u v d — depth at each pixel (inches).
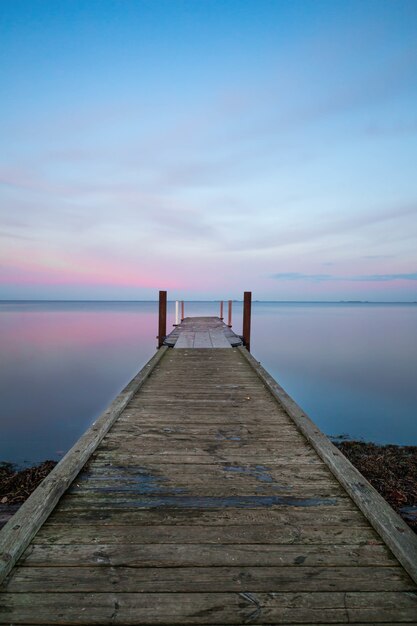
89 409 372.5
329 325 1582.2
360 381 507.8
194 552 64.0
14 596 54.3
